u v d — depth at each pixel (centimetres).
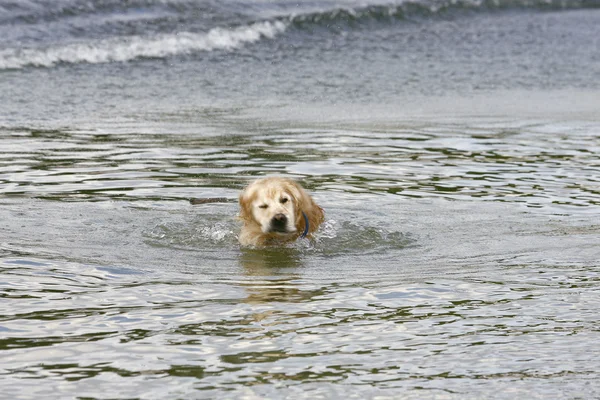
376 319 879
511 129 1955
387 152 1717
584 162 1644
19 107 2103
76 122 1964
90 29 3045
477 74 2700
